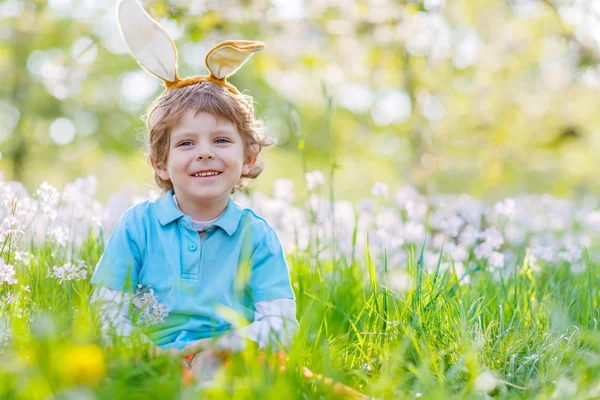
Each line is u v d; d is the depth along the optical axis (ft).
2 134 57.06
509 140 36.04
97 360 5.84
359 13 23.99
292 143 64.03
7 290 8.95
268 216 16.34
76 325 7.39
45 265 10.07
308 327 8.04
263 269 9.17
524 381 7.75
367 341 8.93
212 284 8.89
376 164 57.98
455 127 35.06
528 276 11.83
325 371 6.93
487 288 11.25
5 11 45.80
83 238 12.76
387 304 9.25
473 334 8.60
